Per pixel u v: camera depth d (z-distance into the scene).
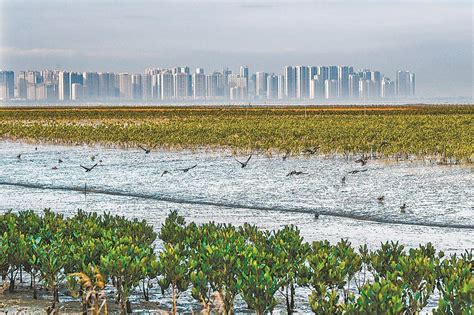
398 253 16.41
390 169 44.41
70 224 19.03
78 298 15.22
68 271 15.27
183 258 15.72
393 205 30.86
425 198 32.56
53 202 33.31
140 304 14.86
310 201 32.38
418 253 15.92
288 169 45.12
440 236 24.08
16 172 45.84
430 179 39.09
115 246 16.11
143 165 48.94
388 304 12.03
